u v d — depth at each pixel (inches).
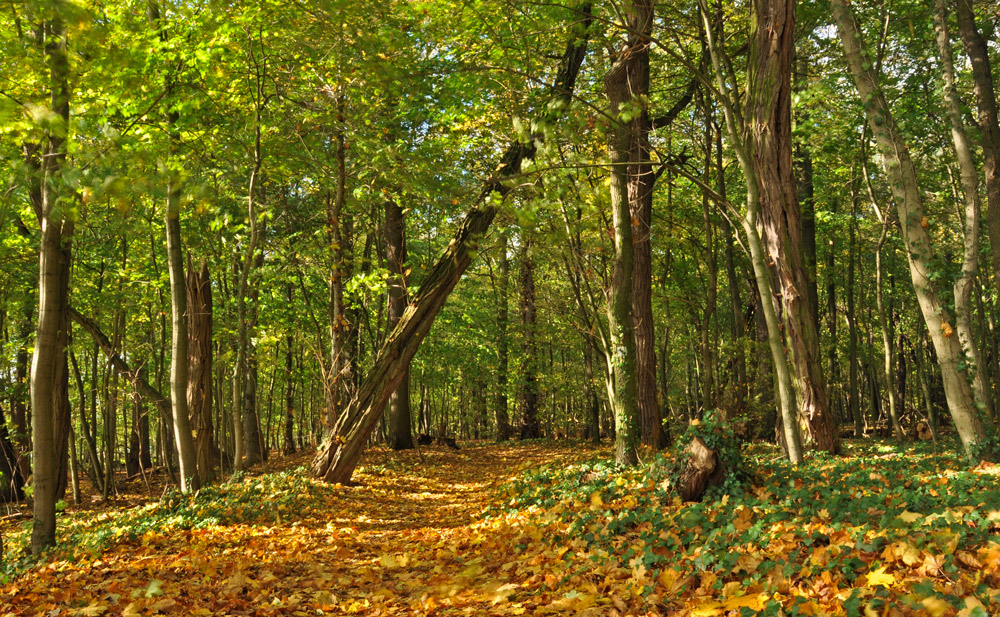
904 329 1104.2
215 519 373.7
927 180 761.6
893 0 546.3
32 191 317.1
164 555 298.7
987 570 150.9
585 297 797.9
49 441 320.5
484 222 550.3
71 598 225.3
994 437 337.4
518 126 390.0
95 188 253.8
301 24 465.7
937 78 580.4
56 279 314.0
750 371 780.6
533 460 737.0
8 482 707.4
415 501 530.3
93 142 273.9
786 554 188.4
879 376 1358.3
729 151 784.3
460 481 657.6
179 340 487.5
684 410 1455.5
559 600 193.6
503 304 1095.0
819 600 155.4
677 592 182.1
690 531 236.4
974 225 423.5
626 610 177.2
